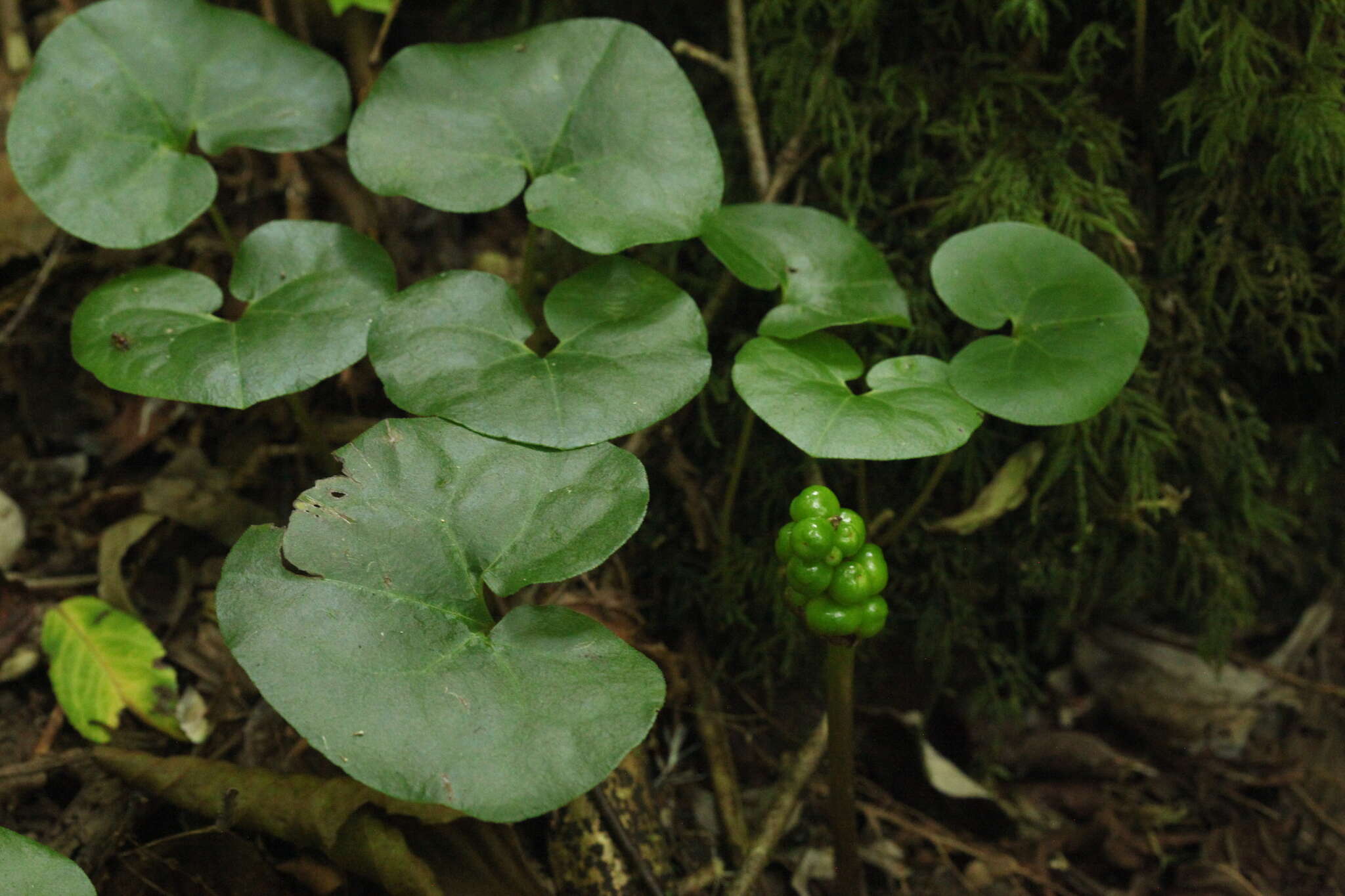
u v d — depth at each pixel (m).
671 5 0.74
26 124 0.67
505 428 0.63
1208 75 0.69
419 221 0.77
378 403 0.74
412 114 0.67
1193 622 0.76
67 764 0.67
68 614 0.69
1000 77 0.71
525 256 0.70
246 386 0.64
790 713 0.74
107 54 0.68
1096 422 0.72
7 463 0.74
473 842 0.65
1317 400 0.73
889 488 0.73
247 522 0.73
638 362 0.65
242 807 0.66
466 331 0.65
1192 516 0.74
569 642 0.62
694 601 0.74
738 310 0.73
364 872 0.65
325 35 0.76
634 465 0.63
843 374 0.66
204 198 0.67
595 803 0.67
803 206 0.72
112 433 0.74
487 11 0.76
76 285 0.75
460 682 0.61
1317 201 0.70
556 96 0.67
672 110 0.67
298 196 0.75
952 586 0.74
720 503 0.74
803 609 0.63
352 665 0.61
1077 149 0.71
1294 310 0.72
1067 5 0.70
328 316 0.65
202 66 0.68
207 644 0.71
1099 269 0.67
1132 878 0.71
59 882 0.60
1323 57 0.69
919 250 0.72
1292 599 0.77
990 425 0.72
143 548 0.72
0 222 0.74
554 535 0.63
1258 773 0.74
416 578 0.62
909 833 0.71
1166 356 0.72
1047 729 0.75
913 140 0.72
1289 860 0.72
